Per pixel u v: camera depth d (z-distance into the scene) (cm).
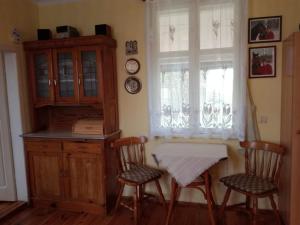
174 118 298
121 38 313
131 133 322
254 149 268
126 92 318
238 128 279
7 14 291
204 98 287
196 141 299
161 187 313
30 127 324
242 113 274
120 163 290
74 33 311
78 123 308
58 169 297
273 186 237
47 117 350
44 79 314
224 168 293
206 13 279
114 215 287
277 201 281
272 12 268
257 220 249
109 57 301
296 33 220
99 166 284
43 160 301
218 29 277
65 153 293
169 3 287
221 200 297
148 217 280
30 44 303
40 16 339
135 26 308
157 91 300
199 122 292
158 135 304
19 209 302
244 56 269
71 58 297
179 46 290
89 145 284
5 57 304
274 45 271
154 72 298
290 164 235
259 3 270
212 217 249
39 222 275
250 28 274
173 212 287
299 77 222
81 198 294
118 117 323
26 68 317
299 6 261
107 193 290
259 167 279
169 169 249
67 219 280
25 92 317
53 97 306
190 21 281
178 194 285
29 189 310
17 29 304
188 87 291
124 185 296
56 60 300
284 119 258
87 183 290
